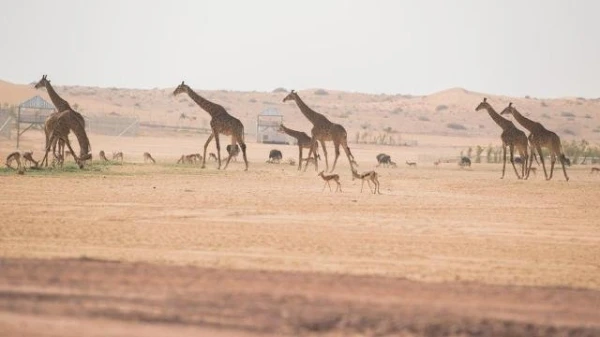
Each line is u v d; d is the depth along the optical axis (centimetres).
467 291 5712
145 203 10594
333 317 4812
